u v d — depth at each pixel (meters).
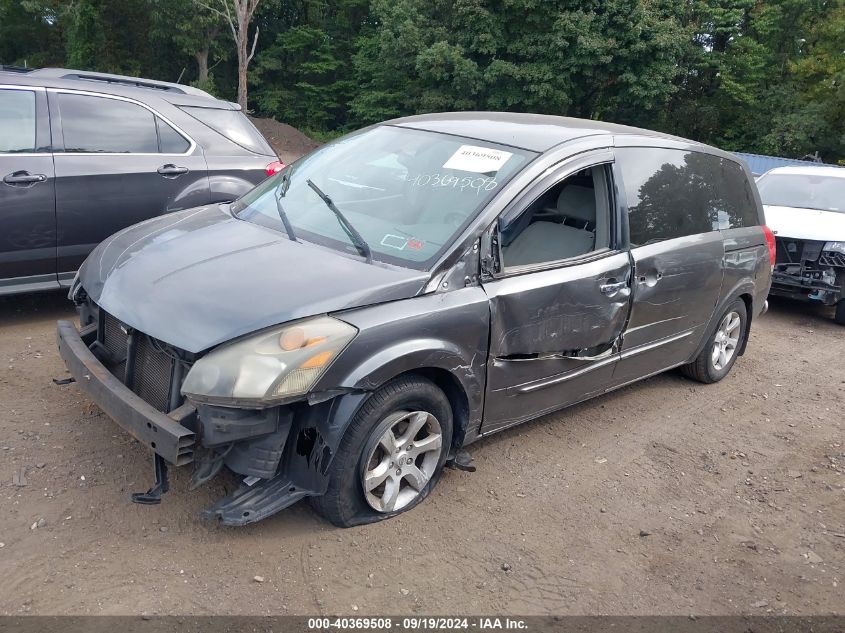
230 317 3.12
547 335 4.06
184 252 3.72
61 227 5.62
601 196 4.48
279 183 4.65
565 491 4.11
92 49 36.00
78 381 3.54
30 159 5.45
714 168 5.56
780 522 4.06
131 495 3.40
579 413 5.20
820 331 8.30
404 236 3.80
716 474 4.54
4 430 4.02
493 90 29.86
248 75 39.69
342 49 41.16
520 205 3.92
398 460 3.53
